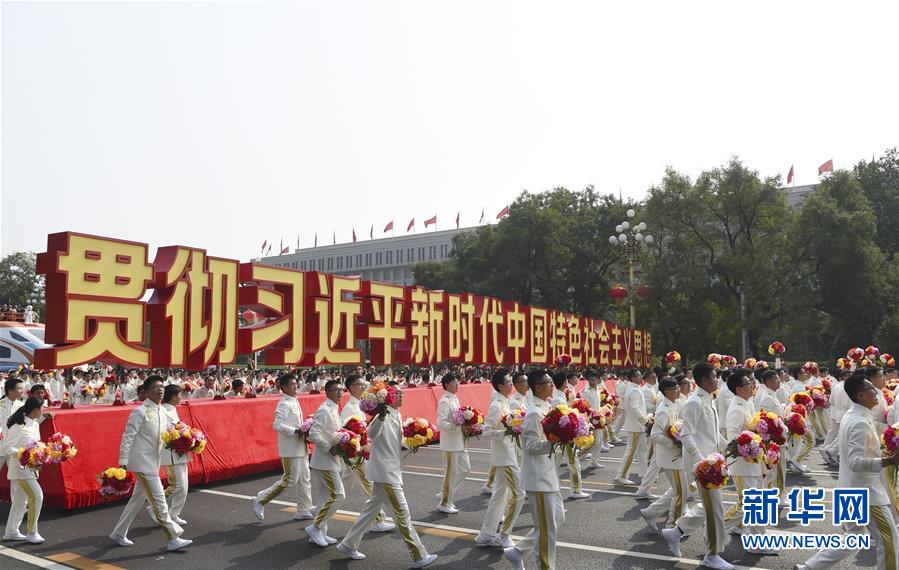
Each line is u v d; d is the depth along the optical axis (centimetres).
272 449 1117
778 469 817
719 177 3309
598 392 1410
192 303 1152
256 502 795
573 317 2667
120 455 670
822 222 3056
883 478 616
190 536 734
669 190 3303
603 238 4275
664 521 794
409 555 663
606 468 1212
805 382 1420
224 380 1916
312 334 1401
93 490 859
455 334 1902
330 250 10675
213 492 970
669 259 3297
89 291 1005
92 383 1777
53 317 973
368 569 617
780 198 3231
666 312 3353
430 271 5353
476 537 724
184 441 712
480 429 837
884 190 4228
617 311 4334
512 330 2216
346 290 1503
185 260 1149
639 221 3428
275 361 1324
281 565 629
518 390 827
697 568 613
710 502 602
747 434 641
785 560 639
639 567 617
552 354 2469
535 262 4300
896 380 1297
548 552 556
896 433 507
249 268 1275
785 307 3041
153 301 1123
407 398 1491
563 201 4500
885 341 3197
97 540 717
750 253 3150
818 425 1394
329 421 734
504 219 4422
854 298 3109
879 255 3141
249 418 1104
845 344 4047
